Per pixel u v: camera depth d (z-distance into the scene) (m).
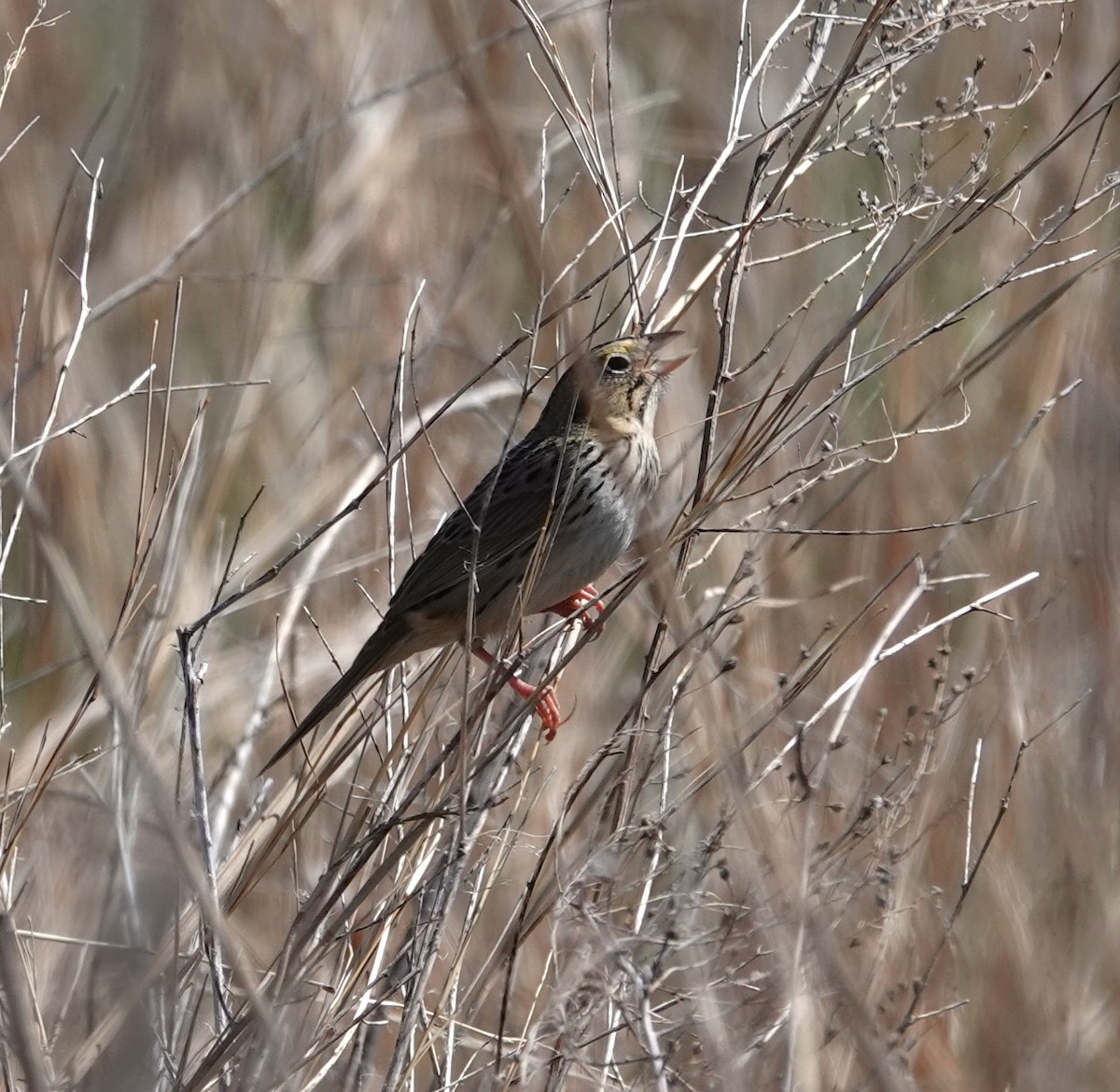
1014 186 9.19
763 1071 8.52
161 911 8.44
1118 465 12.54
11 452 8.75
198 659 10.70
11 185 14.38
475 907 8.55
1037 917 10.85
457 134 14.60
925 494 12.64
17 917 9.06
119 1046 7.68
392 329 14.27
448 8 8.38
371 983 8.55
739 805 8.12
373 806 9.68
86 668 12.04
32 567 12.26
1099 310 12.99
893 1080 7.61
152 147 15.65
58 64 15.90
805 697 11.41
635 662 12.33
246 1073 7.65
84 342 13.84
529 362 8.85
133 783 9.34
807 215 13.73
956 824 11.07
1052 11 13.93
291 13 15.36
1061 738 11.58
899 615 9.41
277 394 13.72
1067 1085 9.80
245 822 9.50
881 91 12.38
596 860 8.30
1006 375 12.97
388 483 9.82
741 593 10.87
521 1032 9.73
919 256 8.64
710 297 13.05
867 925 9.35
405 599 10.16
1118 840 11.10
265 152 15.29
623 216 10.05
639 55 15.46
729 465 8.67
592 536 10.27
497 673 8.86
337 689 10.14
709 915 9.12
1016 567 12.31
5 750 11.87
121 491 13.13
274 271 14.64
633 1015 7.99
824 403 8.70
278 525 13.05
